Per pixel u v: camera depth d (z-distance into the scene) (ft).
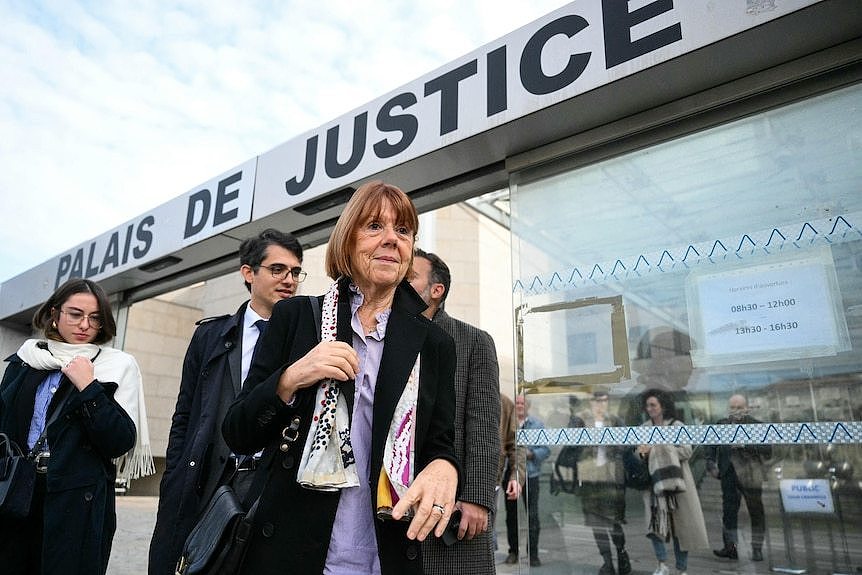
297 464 3.93
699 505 6.38
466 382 6.53
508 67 8.05
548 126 7.93
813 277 6.19
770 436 6.11
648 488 6.72
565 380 7.60
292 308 4.54
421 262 7.06
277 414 3.96
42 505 7.61
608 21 7.16
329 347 3.87
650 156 7.57
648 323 7.14
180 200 13.71
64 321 8.46
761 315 6.40
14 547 7.54
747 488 6.14
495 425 6.36
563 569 7.07
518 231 8.45
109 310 8.80
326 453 3.84
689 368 6.73
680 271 7.04
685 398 6.70
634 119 7.63
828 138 6.39
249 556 3.78
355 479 3.84
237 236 12.46
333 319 4.35
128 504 21.83
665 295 7.09
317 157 10.57
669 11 6.69
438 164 9.13
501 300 27.14
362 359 4.41
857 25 6.00
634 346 7.18
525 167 8.57
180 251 13.47
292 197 10.84
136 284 16.21
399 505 3.62
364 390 4.30
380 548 3.85
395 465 3.92
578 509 7.13
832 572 5.56
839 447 5.74
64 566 7.17
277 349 4.36
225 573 3.74
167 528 7.05
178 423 7.82
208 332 8.17
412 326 4.48
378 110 9.70
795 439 5.98
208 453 7.01
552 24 7.70
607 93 7.17
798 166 6.51
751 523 6.05
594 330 7.52
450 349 4.78
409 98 9.24
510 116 7.83
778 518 5.92
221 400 7.33
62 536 7.23
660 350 6.98
